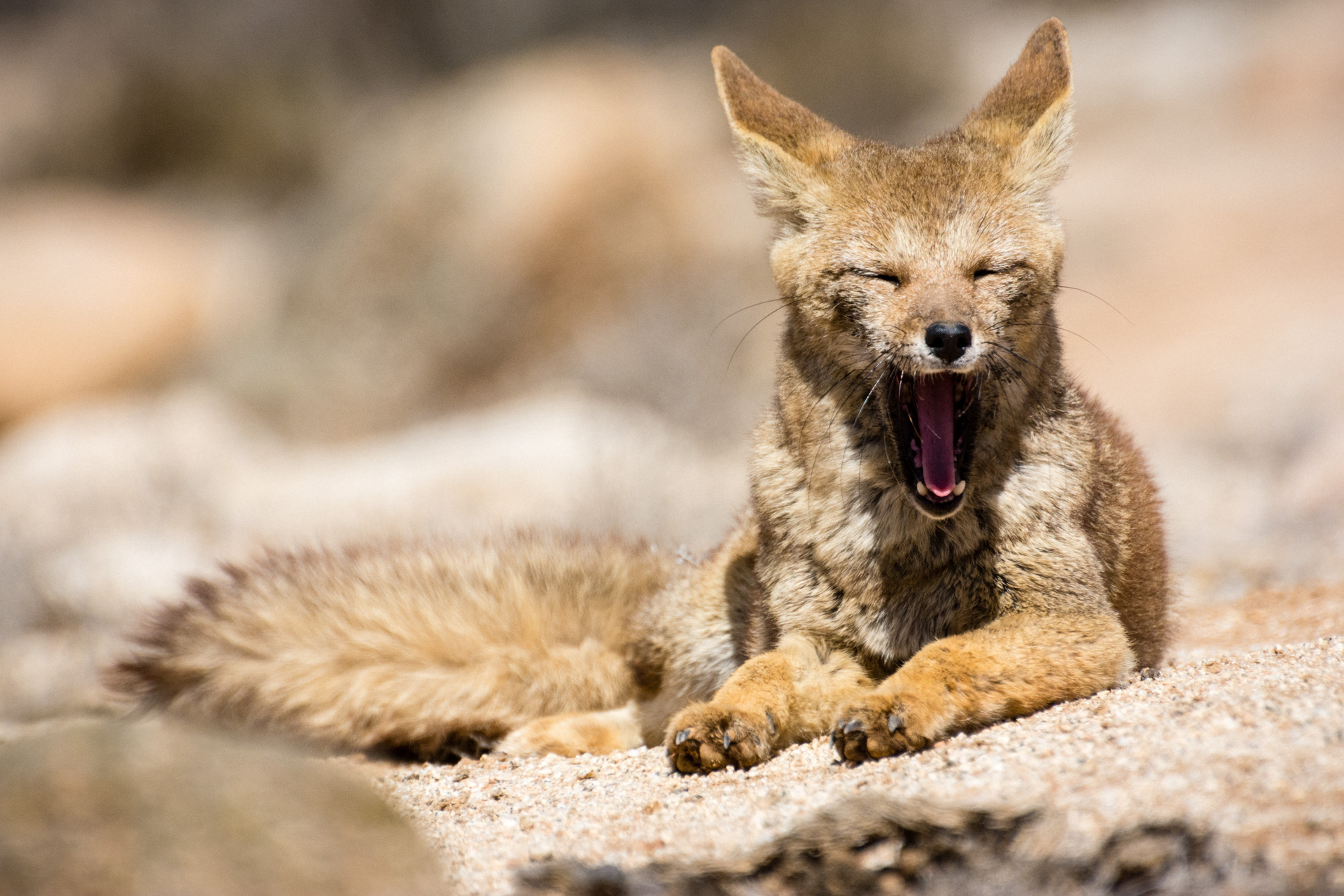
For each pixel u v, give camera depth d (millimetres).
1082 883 4453
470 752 8555
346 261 28797
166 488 19203
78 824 4301
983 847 4641
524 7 55844
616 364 23578
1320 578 11227
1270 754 4914
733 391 22734
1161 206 32281
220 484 20188
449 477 18688
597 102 30000
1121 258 30203
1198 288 27094
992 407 6969
